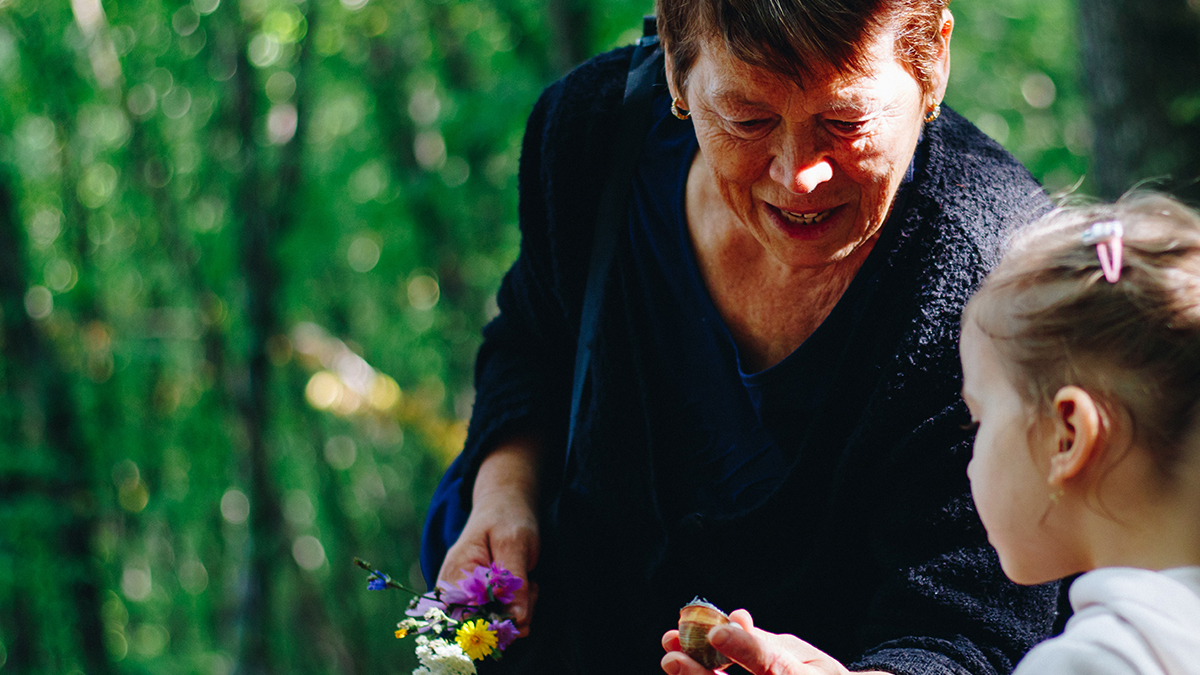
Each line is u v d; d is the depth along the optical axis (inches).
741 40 46.1
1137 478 38.8
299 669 332.8
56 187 320.8
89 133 317.7
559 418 71.5
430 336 378.3
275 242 300.5
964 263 53.4
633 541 62.6
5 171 276.8
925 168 55.2
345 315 377.4
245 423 289.9
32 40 286.8
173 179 323.9
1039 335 40.9
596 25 257.9
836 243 51.0
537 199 67.1
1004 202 55.2
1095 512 39.8
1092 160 176.6
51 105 295.4
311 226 317.1
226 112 307.7
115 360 304.3
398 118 338.3
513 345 72.6
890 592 53.3
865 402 54.9
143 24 306.2
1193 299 38.6
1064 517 40.9
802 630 58.1
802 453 55.6
